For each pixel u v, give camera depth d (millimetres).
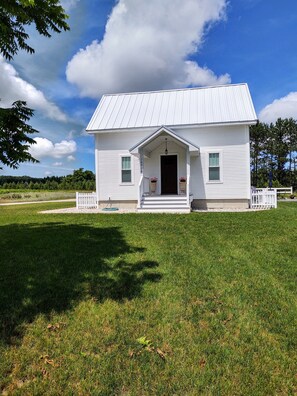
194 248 6043
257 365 2400
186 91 17141
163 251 5797
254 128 47625
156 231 7934
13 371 2340
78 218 10953
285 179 47281
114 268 4738
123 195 15344
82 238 6996
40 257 5336
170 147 15211
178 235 7371
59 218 11109
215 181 14469
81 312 3307
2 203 24906
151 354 2549
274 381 2221
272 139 48375
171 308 3404
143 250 5871
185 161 15070
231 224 8875
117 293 3811
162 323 3076
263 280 4242
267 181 44406
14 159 5742
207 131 14492
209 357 2502
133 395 2088
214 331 2916
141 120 15148
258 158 49062
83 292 3832
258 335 2844
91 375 2289
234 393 2098
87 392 2119
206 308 3406
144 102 16719
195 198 14664
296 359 2484
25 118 5590
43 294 3760
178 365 2404
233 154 14273
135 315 3238
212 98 15961
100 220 10234
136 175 15234
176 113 15250
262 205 14258
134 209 14836
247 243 6395
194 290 3900
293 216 10328
